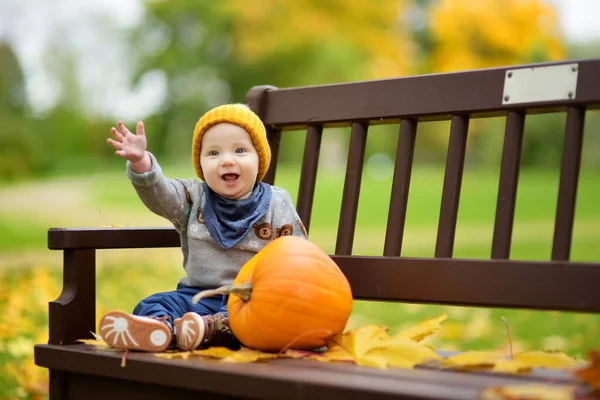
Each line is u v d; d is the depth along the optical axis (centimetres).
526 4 1154
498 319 490
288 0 1242
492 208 1145
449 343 423
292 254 187
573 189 194
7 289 505
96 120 1698
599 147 1770
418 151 1873
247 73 1584
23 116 1559
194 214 221
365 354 176
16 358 356
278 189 229
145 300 215
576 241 841
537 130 1691
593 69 196
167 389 179
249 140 219
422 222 1007
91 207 1073
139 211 1038
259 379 158
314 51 1412
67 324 201
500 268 192
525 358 172
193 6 1552
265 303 182
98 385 191
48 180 1423
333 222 997
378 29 1270
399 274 208
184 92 1659
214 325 192
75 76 1666
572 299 182
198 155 223
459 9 1162
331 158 1833
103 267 686
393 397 144
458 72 217
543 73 202
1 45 1511
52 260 695
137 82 1666
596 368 140
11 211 1029
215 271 218
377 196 1229
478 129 1655
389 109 226
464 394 141
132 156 205
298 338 181
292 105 245
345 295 188
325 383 151
